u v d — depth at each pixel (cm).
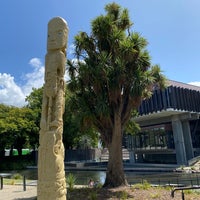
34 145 3969
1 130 3409
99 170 2995
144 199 888
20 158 4028
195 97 3472
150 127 3912
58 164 522
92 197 911
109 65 1226
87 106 1248
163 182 1633
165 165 2977
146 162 3959
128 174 2409
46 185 505
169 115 3488
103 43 1280
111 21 1255
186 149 3456
